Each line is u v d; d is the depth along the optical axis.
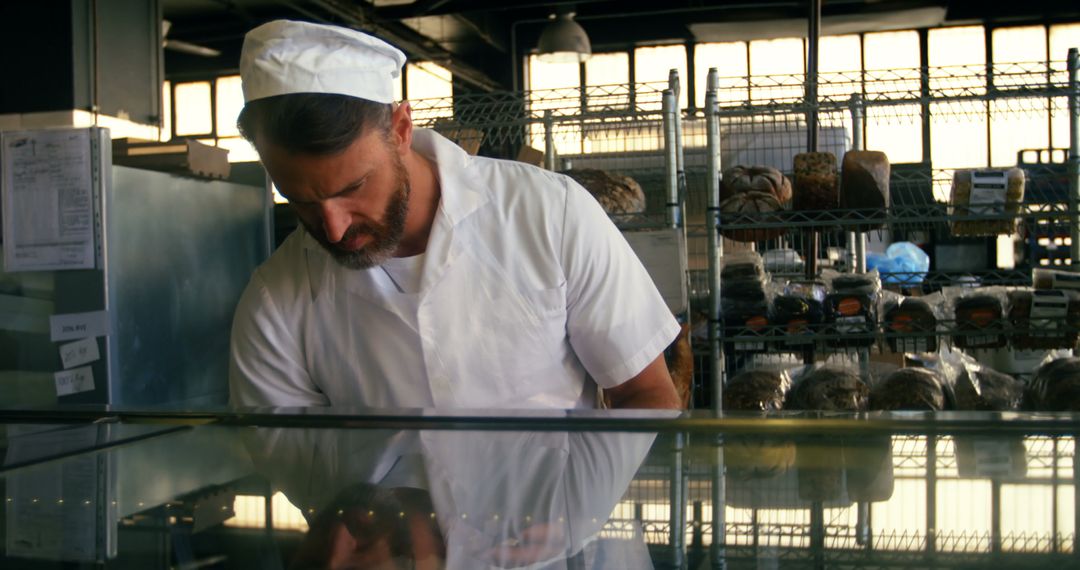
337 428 0.73
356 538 0.45
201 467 0.60
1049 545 0.41
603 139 3.35
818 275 3.30
